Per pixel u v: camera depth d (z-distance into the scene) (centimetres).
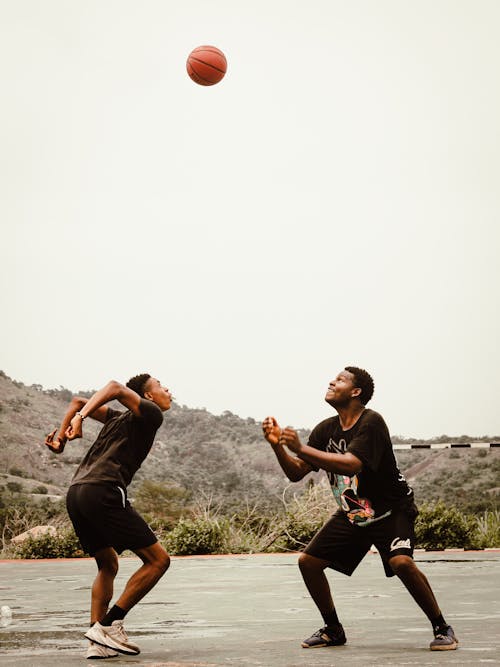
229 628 572
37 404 7100
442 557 1465
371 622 598
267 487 5791
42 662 415
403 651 447
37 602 760
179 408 7550
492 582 946
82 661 418
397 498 472
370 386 478
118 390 463
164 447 6712
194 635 532
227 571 1190
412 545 466
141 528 459
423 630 549
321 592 481
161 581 1011
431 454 4488
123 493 460
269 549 1733
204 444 6794
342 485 473
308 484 1808
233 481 5972
